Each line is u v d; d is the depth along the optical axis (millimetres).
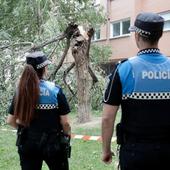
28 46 15289
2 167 7848
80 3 21250
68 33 13016
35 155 4453
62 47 14922
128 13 28344
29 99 4355
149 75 3201
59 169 4527
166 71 3227
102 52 21703
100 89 15062
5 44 15156
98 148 9281
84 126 12664
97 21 21203
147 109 3178
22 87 4375
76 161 8125
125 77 3201
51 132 4426
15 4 19547
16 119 4438
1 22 19578
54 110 4453
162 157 3143
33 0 17781
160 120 3168
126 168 3195
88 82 13445
